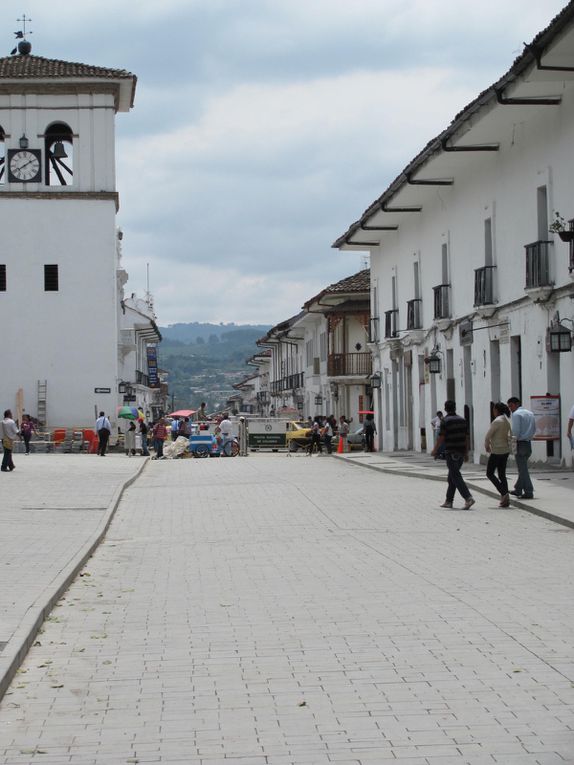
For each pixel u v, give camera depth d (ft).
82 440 158.92
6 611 31.83
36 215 164.96
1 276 165.17
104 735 21.75
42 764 20.15
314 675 25.89
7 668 25.23
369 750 20.61
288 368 276.41
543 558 43.70
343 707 23.30
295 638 29.73
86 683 25.52
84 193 164.86
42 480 89.71
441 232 112.78
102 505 68.18
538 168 83.51
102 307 166.20
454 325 108.06
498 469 63.00
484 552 45.73
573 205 77.10
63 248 165.58
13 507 66.85
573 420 62.44
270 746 20.95
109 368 166.30
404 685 24.86
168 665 27.09
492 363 96.84
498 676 25.43
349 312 188.34
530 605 33.65
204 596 36.55
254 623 31.81
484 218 97.30
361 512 62.80
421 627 30.76
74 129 165.07
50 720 22.74
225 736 21.58
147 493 81.15
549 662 26.61
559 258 79.56
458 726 21.88
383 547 47.85
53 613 33.76
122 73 164.45
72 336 165.78
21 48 176.96
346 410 195.62
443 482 81.87
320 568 42.09
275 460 128.77
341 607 33.88
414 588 37.04
